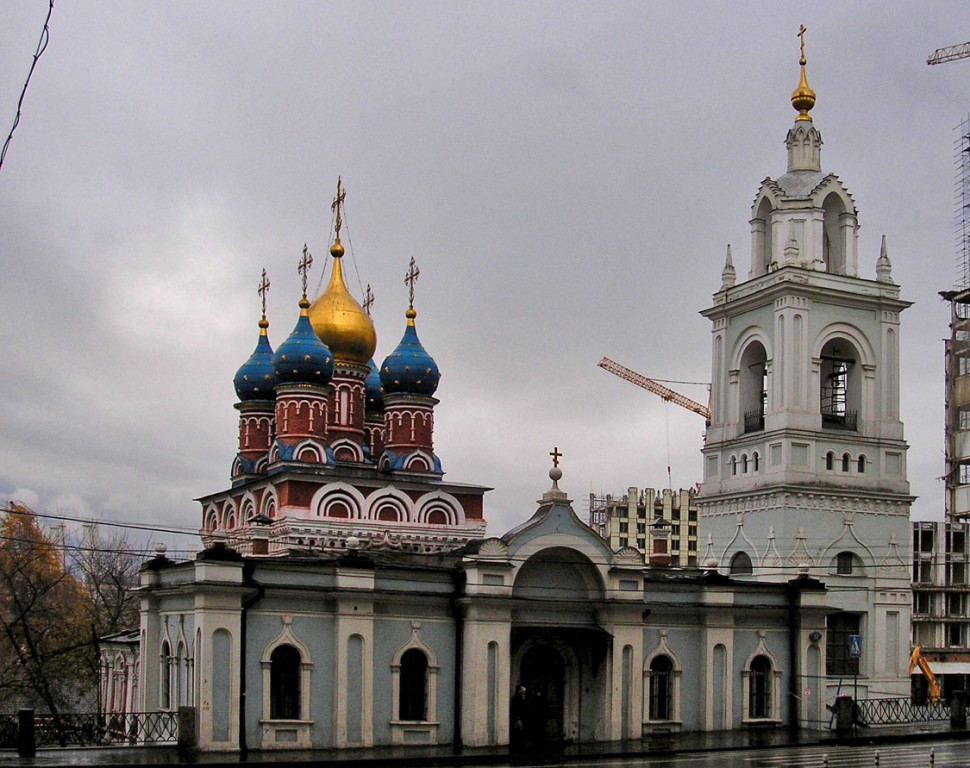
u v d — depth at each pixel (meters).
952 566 118.12
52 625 88.31
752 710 63.69
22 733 47.47
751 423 74.62
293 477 70.69
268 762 46.81
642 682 59.84
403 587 55.75
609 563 59.28
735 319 75.94
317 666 53.38
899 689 71.38
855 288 73.50
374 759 48.88
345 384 78.88
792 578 68.50
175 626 54.31
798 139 76.06
